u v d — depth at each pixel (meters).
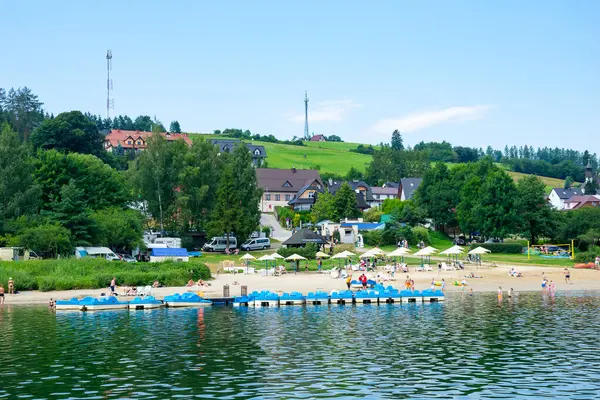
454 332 47.78
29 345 42.97
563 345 41.97
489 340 44.19
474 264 108.19
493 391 30.64
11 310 62.66
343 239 131.38
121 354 39.72
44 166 108.69
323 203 159.75
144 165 123.06
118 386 31.72
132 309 63.91
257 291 76.25
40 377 33.62
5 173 100.00
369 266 102.38
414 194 166.75
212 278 89.06
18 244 91.50
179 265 87.44
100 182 115.94
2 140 104.69
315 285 81.88
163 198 124.50
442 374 34.16
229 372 34.75
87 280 78.06
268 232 147.25
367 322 53.59
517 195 134.25
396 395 30.05
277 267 99.25
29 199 100.56
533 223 135.00
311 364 36.78
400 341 44.19
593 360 37.31
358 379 33.12
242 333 47.94
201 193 122.81
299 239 110.56
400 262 109.44
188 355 39.41
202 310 63.16
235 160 132.38
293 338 45.59
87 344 43.28
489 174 144.12
